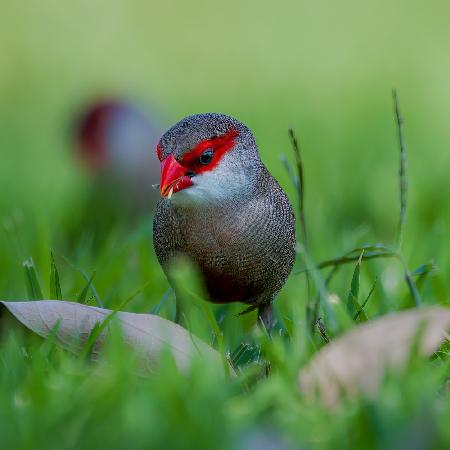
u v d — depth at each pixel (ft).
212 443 17.12
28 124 71.10
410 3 97.86
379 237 46.06
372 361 20.22
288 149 58.23
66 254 43.70
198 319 27.25
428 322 20.68
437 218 43.06
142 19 96.58
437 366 22.25
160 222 26.02
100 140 49.75
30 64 85.05
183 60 88.99
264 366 22.15
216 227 25.38
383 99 74.43
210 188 25.07
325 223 43.16
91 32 92.58
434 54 86.69
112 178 48.85
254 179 25.66
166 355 20.20
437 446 17.40
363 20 96.02
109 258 34.27
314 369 20.29
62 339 22.31
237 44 93.09
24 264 27.30
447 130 64.95
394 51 88.79
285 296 34.14
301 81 83.61
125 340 21.97
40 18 93.50
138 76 84.74
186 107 75.31
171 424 17.61
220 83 84.07
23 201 51.19
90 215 47.88
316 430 18.10
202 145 24.98
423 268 28.22
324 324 25.48
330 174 53.52
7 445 17.52
